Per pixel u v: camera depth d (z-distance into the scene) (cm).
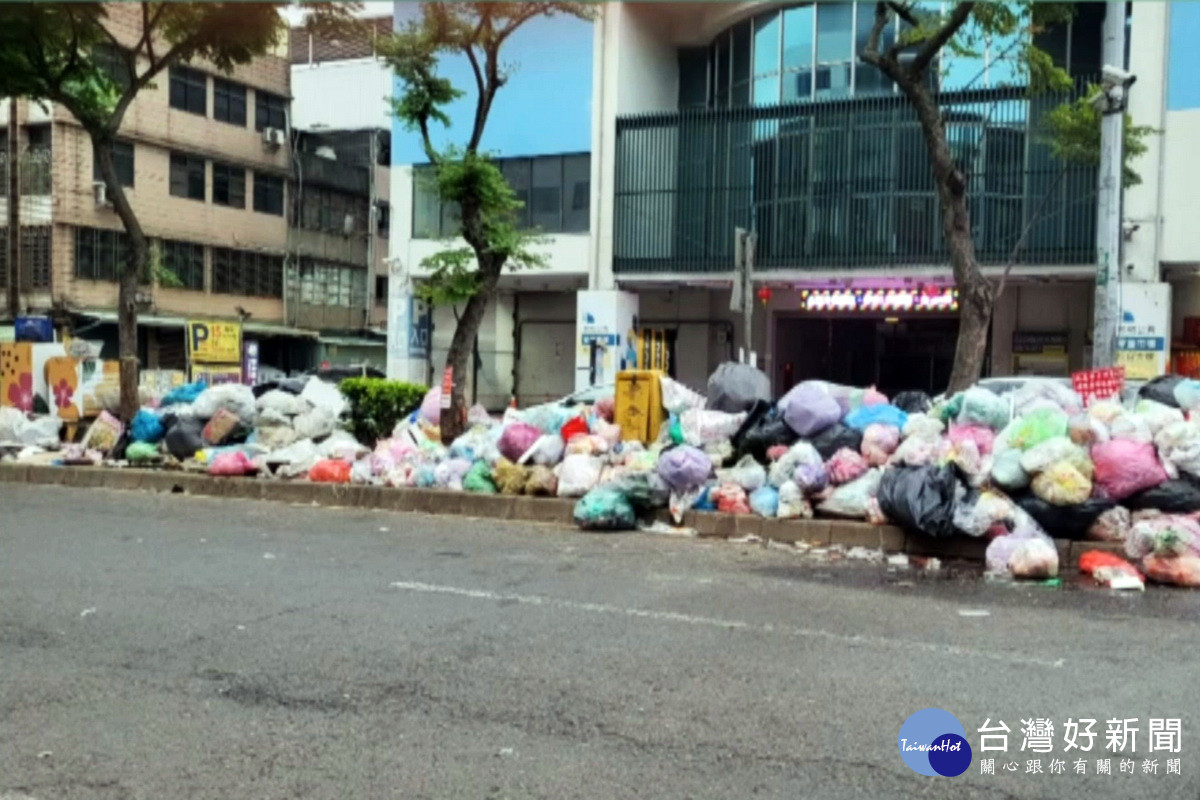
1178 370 2152
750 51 2486
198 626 582
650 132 2433
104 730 425
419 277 2706
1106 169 1270
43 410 1603
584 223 2533
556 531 948
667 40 2639
